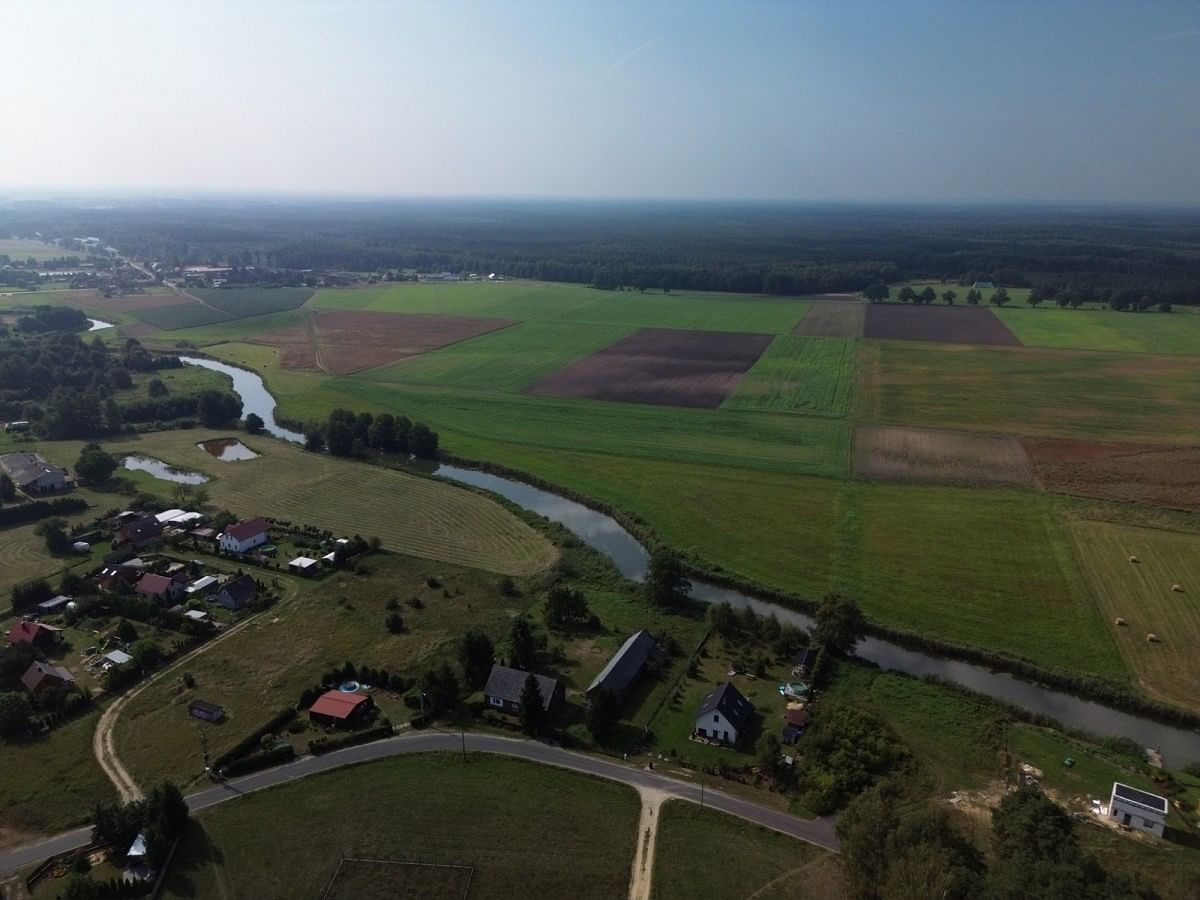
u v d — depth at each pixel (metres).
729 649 70.12
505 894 44.34
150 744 57.06
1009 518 94.56
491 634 72.12
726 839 48.16
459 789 52.38
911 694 63.34
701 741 57.94
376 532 94.31
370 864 46.19
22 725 58.06
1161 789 52.62
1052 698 64.56
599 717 57.12
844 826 46.97
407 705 61.41
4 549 88.50
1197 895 41.78
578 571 84.25
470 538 93.00
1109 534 90.00
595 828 49.12
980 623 73.38
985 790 52.44
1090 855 42.72
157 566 83.56
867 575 82.19
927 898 38.53
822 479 107.75
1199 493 100.81
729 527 94.00
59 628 72.50
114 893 43.81
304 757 55.53
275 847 47.50
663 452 119.56
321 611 76.00
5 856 46.94
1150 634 70.88
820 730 56.94
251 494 106.06
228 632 72.31
